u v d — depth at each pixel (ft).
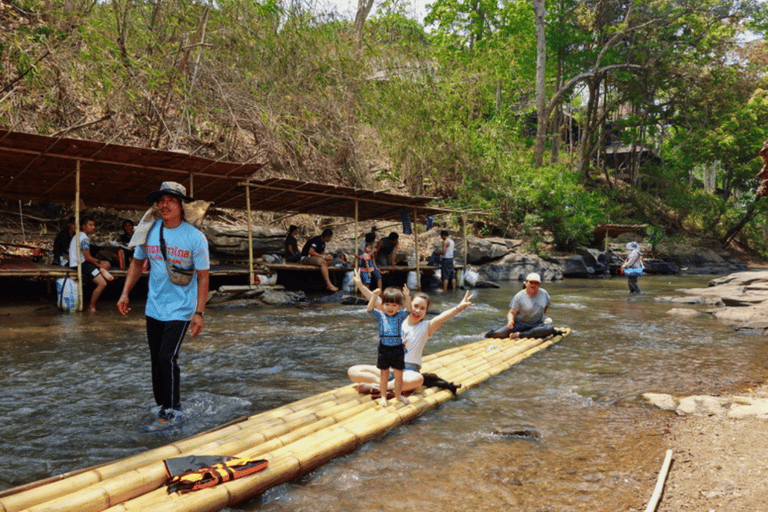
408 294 15.90
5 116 40.24
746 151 114.42
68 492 8.40
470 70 82.94
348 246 55.06
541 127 95.30
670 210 132.16
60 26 42.11
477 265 66.59
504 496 9.25
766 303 36.78
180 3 47.26
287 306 36.73
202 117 54.03
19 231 43.19
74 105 46.11
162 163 34.78
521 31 105.50
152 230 12.75
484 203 73.61
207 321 28.81
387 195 46.39
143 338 22.91
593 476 10.09
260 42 54.34
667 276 88.12
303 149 60.39
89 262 31.86
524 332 24.73
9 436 11.73
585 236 83.46
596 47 113.09
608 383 17.12
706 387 16.65
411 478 9.98
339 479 9.91
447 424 13.15
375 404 13.88
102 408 13.74
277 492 9.34
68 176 37.47
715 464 10.47
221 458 9.62
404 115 69.77
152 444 11.37
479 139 76.64
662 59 109.09
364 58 64.44
